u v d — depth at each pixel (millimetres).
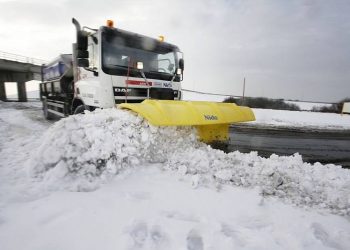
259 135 10500
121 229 2248
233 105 4797
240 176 3627
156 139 3885
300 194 3193
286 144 8609
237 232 2357
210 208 2770
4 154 4680
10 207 2584
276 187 3359
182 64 6574
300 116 22359
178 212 2658
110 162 3424
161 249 2059
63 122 3678
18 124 9344
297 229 2443
